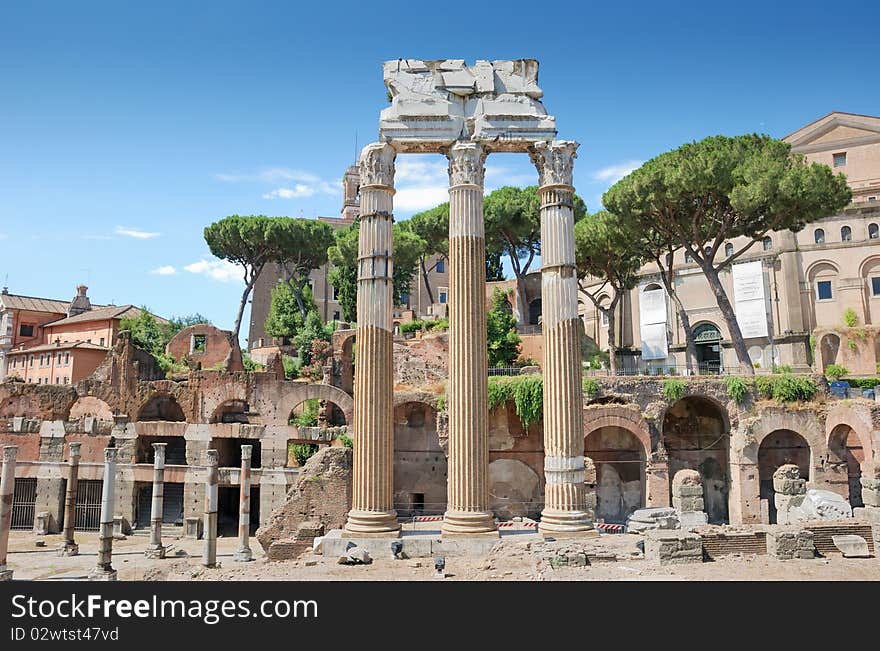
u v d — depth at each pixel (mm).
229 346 75438
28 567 38719
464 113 26547
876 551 23156
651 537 22297
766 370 65062
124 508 52625
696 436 48438
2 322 93312
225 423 54781
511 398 45219
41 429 55469
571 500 24609
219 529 52594
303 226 85812
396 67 26688
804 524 24047
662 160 50344
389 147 26328
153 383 55406
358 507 24766
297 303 86438
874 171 78625
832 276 71500
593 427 43406
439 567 20984
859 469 45625
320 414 57688
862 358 60438
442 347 54312
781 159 46875
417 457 48781
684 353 75062
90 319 84500
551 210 25875
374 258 25609
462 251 25250
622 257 59594
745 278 71000
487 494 24641
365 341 25203
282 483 51250
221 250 85500
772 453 47438
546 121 26312
